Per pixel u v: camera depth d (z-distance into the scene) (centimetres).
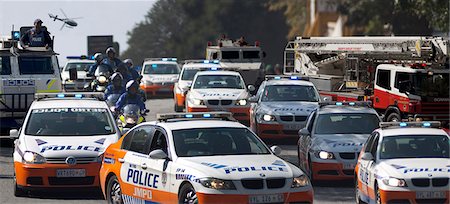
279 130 8538
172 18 16938
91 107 5806
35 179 5206
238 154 4403
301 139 6406
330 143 5969
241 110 10031
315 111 6494
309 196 4159
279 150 4553
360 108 6500
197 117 4744
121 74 8412
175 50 17000
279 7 17838
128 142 4744
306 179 4188
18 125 8431
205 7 16788
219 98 10031
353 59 11731
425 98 9456
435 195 4475
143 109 7038
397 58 11425
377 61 11556
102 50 13962
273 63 18475
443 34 15862
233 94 10125
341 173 5866
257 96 9081
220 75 10588
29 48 8494
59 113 5719
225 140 4481
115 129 5662
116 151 4800
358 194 5078
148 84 15362
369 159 4762
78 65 14562
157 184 4353
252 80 15038
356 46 11719
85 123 5666
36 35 8581
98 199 5262
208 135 4481
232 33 17162
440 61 10312
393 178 4516
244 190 4041
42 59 8538
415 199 4475
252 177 4072
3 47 8500
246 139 4528
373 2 16975
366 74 11619
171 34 17000
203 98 10044
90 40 13738
